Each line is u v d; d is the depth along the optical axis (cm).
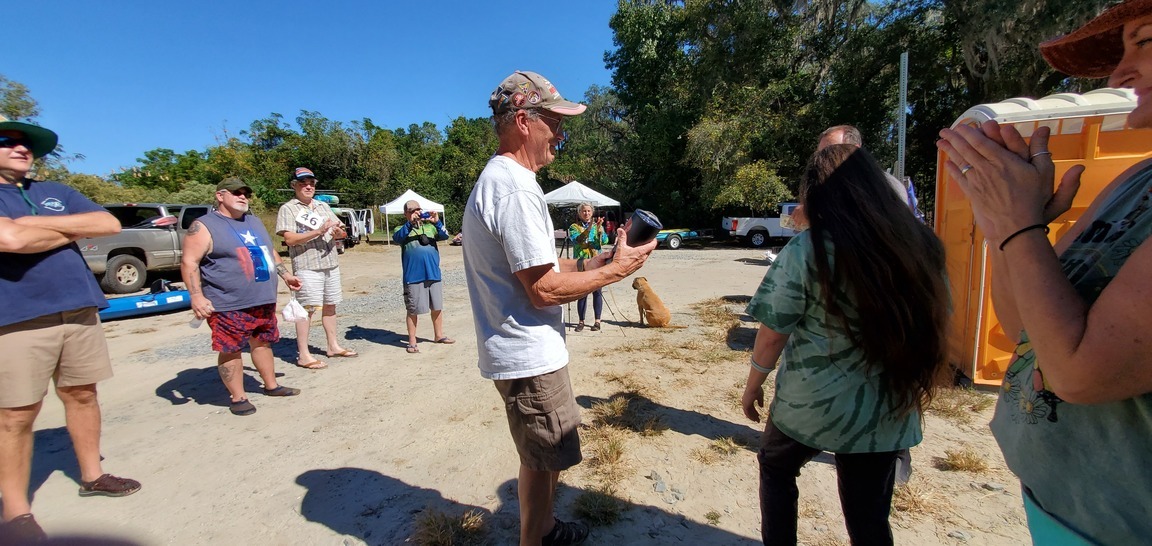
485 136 4528
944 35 1795
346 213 2409
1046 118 326
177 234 1148
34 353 247
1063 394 92
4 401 240
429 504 274
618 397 406
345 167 3603
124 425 384
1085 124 336
